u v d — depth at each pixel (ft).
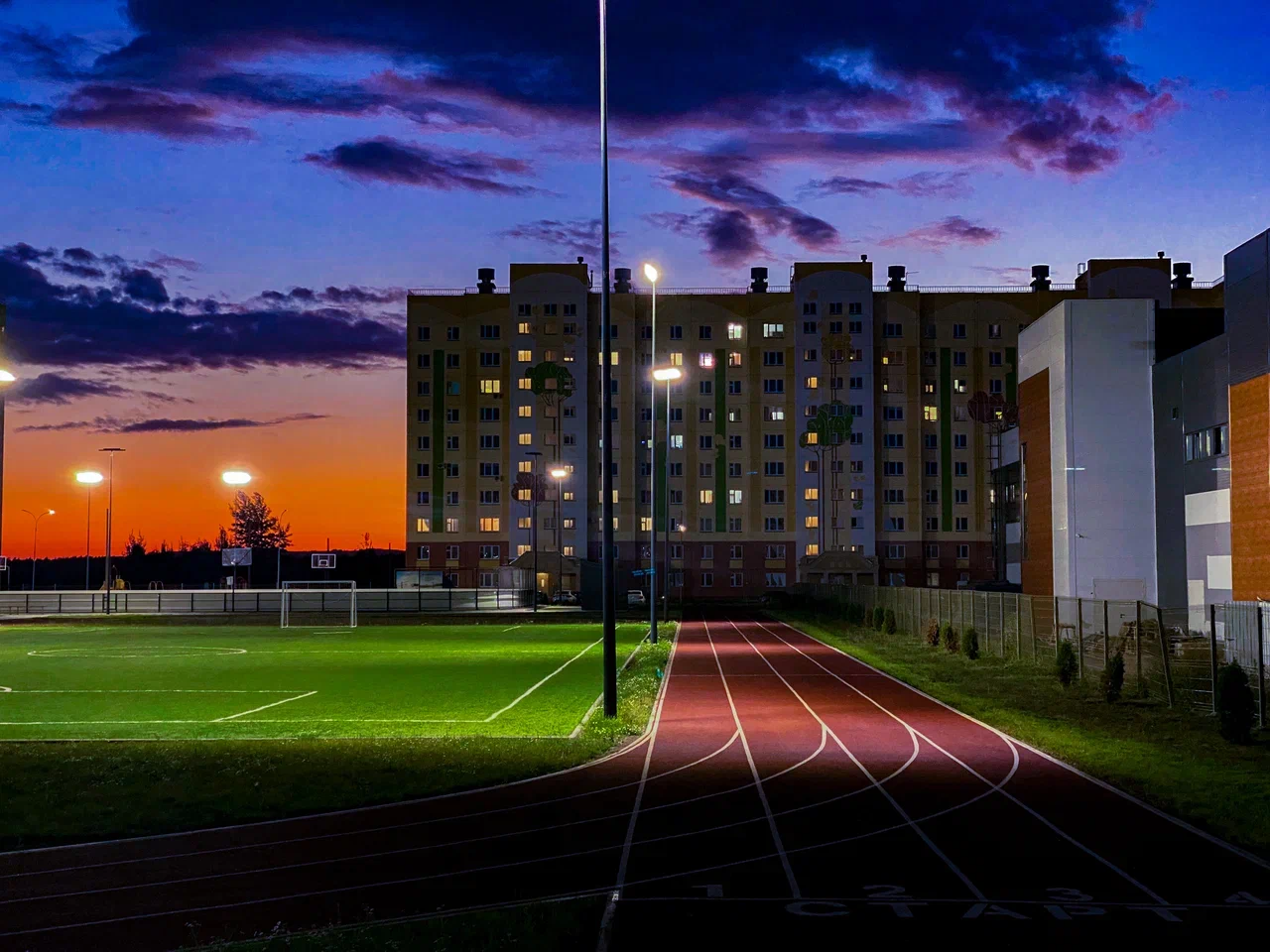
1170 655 122.52
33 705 106.22
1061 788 63.52
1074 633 144.46
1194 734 84.69
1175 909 40.47
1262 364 153.48
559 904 40.34
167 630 241.35
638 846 50.31
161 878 45.78
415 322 452.35
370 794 61.46
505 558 444.14
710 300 454.40
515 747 78.02
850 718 94.53
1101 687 105.09
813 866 46.60
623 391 451.94
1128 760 72.43
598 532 449.48
